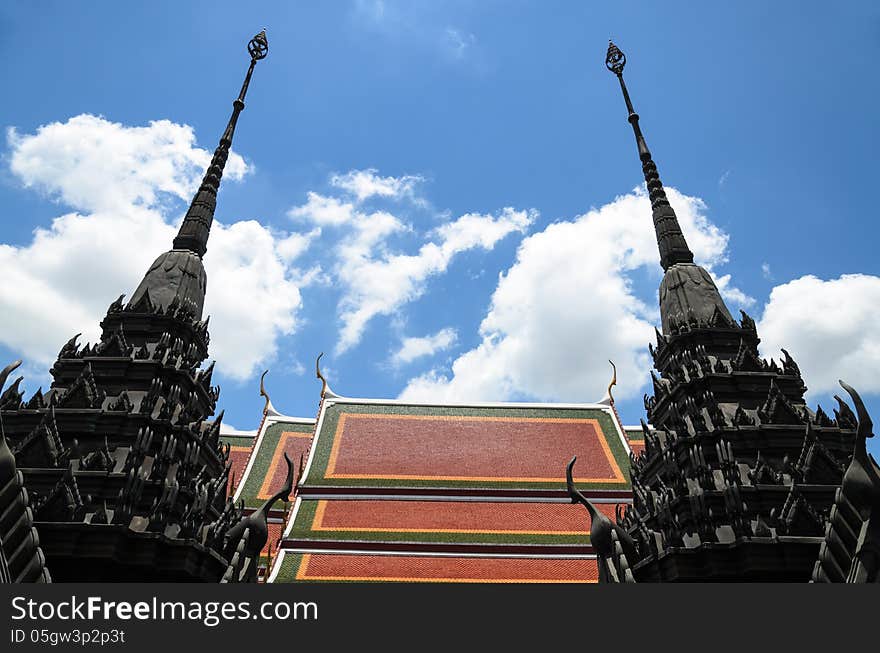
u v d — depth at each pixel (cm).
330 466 4138
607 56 3194
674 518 1803
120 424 1848
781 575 1577
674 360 2270
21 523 1131
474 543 3388
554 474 4138
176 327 2198
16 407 1869
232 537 1672
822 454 1791
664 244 2594
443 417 4828
